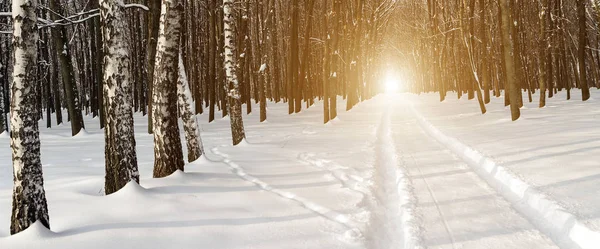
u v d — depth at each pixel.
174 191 5.96
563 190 5.30
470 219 4.84
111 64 5.67
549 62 26.80
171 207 5.19
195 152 9.29
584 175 5.96
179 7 6.93
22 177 4.21
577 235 4.00
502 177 6.62
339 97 43.00
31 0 4.27
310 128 16.94
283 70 38.19
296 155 9.98
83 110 41.66
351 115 23.30
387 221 5.06
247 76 27.06
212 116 22.89
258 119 22.98
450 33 32.97
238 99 12.40
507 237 4.23
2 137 17.95
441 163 8.45
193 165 8.49
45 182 6.95
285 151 10.63
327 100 18.55
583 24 21.02
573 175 6.02
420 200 5.68
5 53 26.27
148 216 4.84
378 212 5.35
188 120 9.31
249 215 5.02
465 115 18.86
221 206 5.36
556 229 4.37
